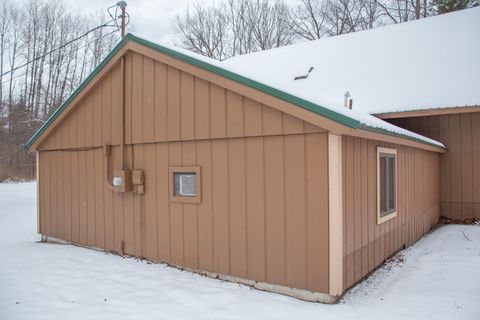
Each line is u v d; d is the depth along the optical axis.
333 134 4.39
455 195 10.43
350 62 13.48
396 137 5.59
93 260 6.36
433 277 5.34
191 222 5.70
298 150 4.66
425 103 10.40
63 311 4.25
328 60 14.08
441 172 10.59
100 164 7.04
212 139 5.46
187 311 4.23
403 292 4.78
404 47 13.11
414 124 10.88
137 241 6.45
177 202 5.88
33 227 10.90
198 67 5.45
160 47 5.89
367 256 5.34
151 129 6.19
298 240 4.64
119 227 6.72
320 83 12.98
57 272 5.73
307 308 4.27
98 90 7.04
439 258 6.35
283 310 4.21
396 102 10.86
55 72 34.06
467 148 10.29
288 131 4.69
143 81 6.31
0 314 4.17
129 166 6.53
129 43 6.36
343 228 4.56
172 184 5.94
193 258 5.66
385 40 13.88
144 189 6.32
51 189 8.07
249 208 5.07
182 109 5.77
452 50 12.07
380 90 11.63
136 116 6.41
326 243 4.43
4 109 31.09
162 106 6.04
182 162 5.82
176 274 5.56
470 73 10.88
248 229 5.08
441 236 8.41
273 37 32.03
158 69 6.10
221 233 5.36
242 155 5.15
